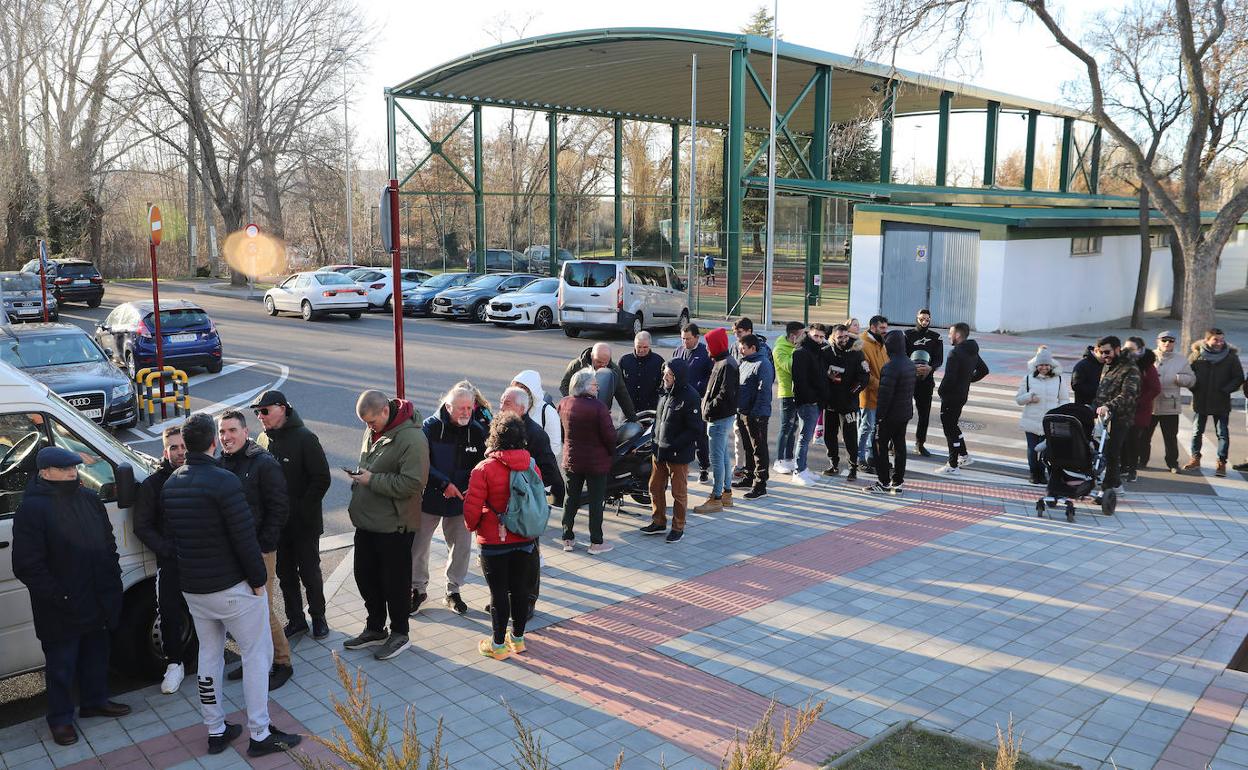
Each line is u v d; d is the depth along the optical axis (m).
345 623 7.00
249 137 44.53
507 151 65.31
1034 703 5.72
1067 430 9.35
